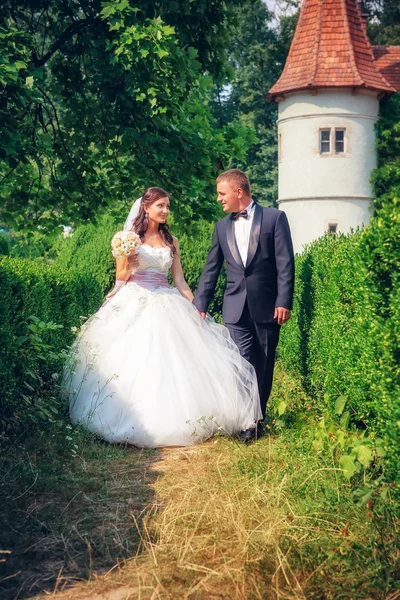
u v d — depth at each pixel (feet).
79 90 36.65
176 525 11.79
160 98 30.63
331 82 85.05
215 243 19.92
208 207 34.47
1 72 26.76
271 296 19.21
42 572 10.37
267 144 121.29
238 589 9.46
